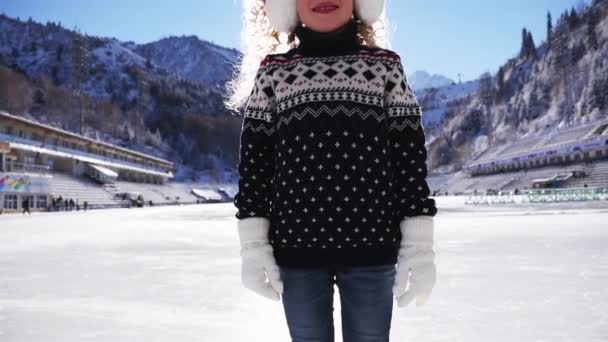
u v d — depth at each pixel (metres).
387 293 1.54
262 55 2.03
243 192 1.63
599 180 60.47
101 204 53.22
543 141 87.19
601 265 5.71
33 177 39.56
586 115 104.12
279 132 1.62
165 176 94.06
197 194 97.25
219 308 3.85
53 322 3.42
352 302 1.54
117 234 12.64
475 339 2.89
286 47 2.01
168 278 5.39
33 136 49.22
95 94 175.75
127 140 126.88
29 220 22.80
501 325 3.18
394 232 1.57
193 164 140.50
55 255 7.89
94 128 120.19
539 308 3.61
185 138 152.12
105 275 5.66
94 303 4.06
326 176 1.52
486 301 3.90
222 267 6.29
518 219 16.12
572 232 10.44
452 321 3.31
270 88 1.69
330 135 1.54
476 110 173.38
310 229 1.51
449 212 23.52
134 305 3.97
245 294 4.41
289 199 1.55
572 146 67.62
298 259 1.53
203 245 9.45
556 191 35.66
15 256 7.79
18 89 110.19
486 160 95.19
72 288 4.79
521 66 178.62
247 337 3.04
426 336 2.98
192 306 3.92
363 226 1.50
